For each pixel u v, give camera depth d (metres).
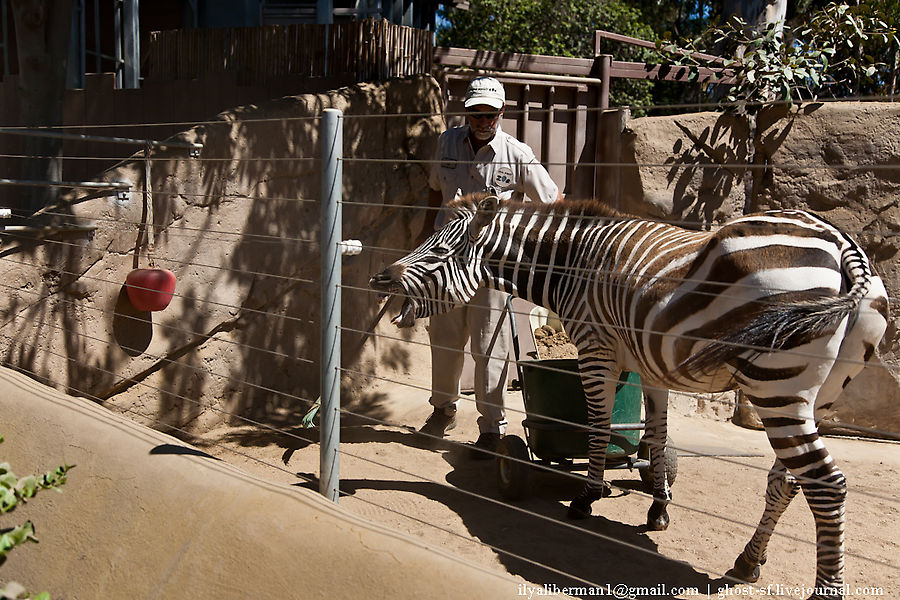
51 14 6.39
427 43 7.33
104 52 11.13
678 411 6.62
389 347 6.86
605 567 3.85
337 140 3.23
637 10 16.56
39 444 3.55
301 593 2.54
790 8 13.05
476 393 5.44
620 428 4.68
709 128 6.38
